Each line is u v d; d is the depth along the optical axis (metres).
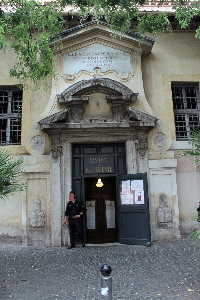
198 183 9.40
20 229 8.79
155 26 7.79
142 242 8.10
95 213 9.35
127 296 4.59
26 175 8.82
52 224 8.47
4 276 5.66
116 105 9.14
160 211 8.77
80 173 9.07
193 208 9.23
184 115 10.24
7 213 8.88
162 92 9.99
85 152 9.20
